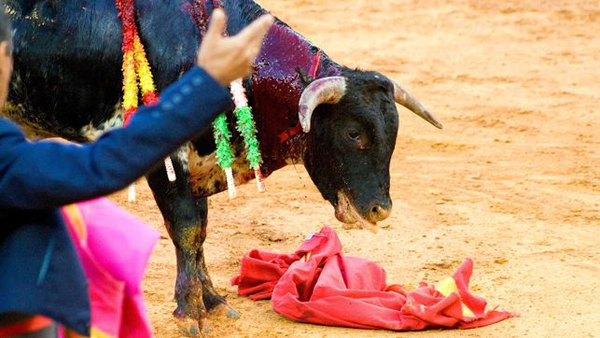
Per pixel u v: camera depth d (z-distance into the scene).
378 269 11.06
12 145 4.03
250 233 13.92
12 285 4.14
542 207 15.36
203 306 9.91
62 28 9.84
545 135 21.14
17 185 3.98
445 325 9.99
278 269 11.14
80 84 9.91
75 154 3.99
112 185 3.97
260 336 9.87
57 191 3.96
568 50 29.91
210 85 4.02
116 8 9.80
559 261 12.41
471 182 17.00
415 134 21.12
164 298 11.05
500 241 13.47
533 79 26.59
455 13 34.41
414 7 35.25
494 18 33.75
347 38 31.48
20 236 4.20
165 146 4.02
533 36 31.58
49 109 10.09
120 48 9.77
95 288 4.96
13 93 10.13
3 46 4.21
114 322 4.97
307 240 11.45
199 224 9.78
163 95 4.07
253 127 9.79
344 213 9.87
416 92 25.36
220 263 12.52
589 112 23.25
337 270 10.68
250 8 10.08
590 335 9.89
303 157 10.12
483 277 11.77
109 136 4.01
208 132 9.73
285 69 9.95
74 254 4.35
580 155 19.20
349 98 9.56
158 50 9.66
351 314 10.03
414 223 14.36
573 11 34.38
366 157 9.62
